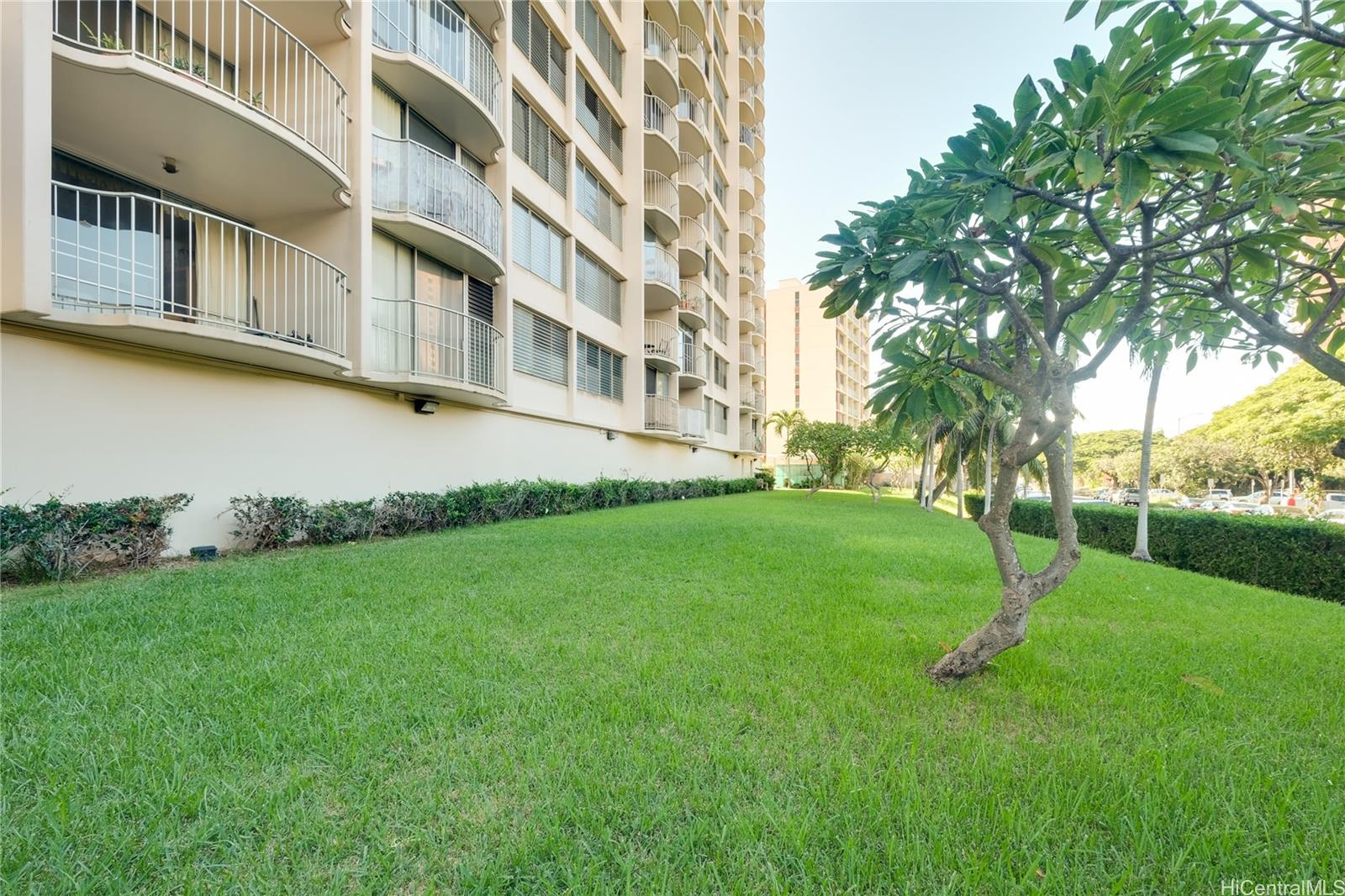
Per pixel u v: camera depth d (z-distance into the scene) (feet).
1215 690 9.99
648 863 5.54
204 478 22.68
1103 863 5.70
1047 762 7.40
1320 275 11.28
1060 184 8.87
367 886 5.18
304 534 25.39
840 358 202.80
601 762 7.23
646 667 10.52
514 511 37.60
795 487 144.66
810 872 5.44
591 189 53.31
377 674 9.86
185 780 6.61
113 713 8.21
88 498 19.35
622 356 59.36
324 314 26.55
